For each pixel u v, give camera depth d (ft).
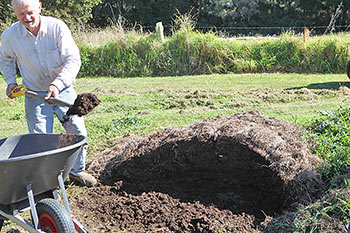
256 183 15.16
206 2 121.49
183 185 16.56
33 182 10.75
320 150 16.08
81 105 12.85
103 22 120.98
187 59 49.80
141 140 17.94
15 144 13.17
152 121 24.79
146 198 15.69
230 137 15.64
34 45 14.32
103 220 14.39
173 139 16.55
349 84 35.32
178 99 31.04
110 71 51.70
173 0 118.83
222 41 49.47
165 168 16.72
